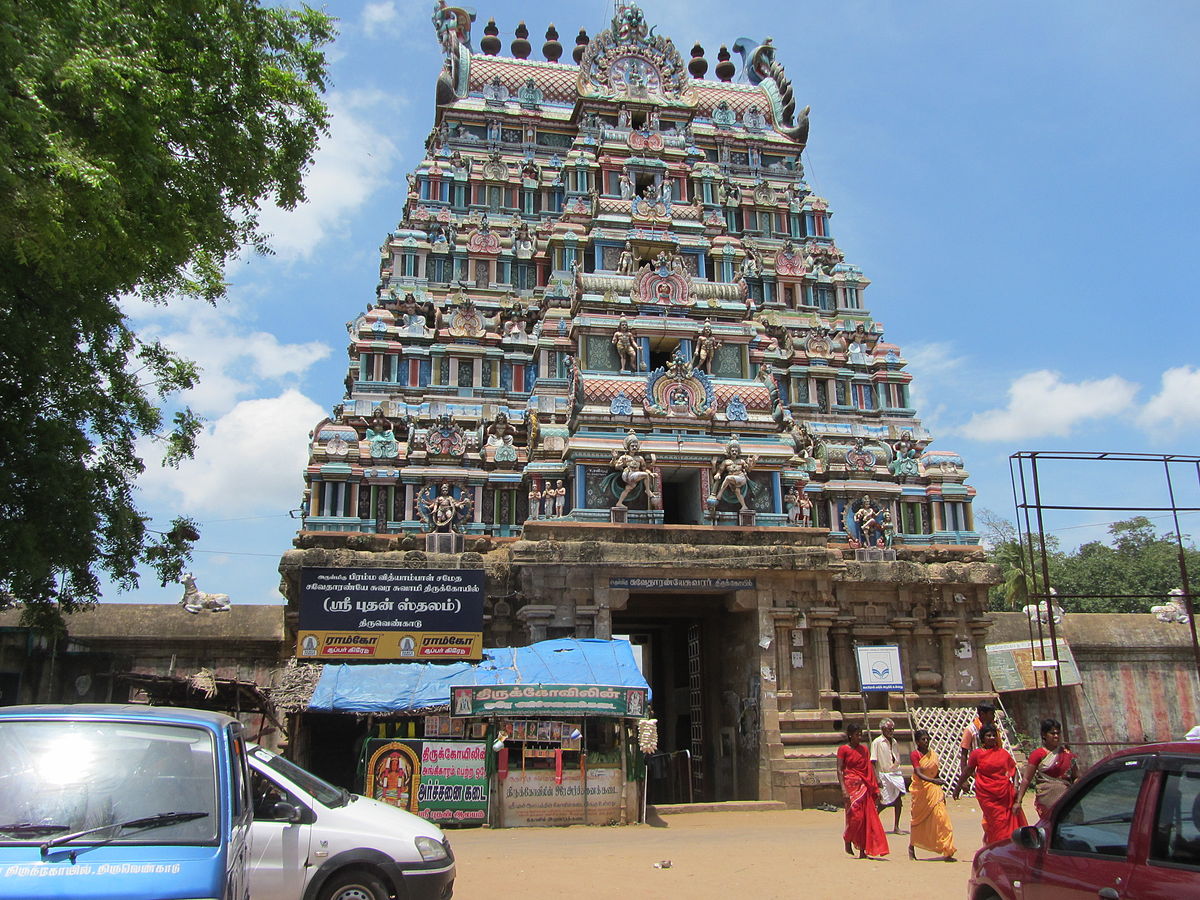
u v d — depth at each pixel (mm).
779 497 34000
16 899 6742
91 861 7012
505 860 16406
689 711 37844
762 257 52781
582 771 22531
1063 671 37500
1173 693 39875
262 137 16609
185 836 7348
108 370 23266
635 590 29734
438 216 48656
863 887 13867
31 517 21141
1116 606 67062
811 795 28188
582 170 49500
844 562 32906
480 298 47031
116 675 25547
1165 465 23406
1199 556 68062
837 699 32656
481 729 24938
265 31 16984
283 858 11039
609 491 32750
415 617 28938
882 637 35000
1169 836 7594
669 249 41219
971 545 40625
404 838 11453
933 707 34406
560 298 43344
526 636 30047
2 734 7812
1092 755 37781
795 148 59594
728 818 25219
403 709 23891
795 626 30484
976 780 14469
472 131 53844
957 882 14203
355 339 44219
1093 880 8039
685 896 13258
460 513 36594
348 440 37500
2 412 20172
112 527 23672
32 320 19172
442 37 57656
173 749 7941
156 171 14305
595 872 15164
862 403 48469
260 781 11711
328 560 30016
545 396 38406
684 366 34875
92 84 12930
